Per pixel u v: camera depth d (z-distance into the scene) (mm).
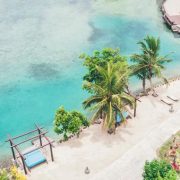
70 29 91250
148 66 58656
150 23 93812
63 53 80625
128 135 52969
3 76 72750
